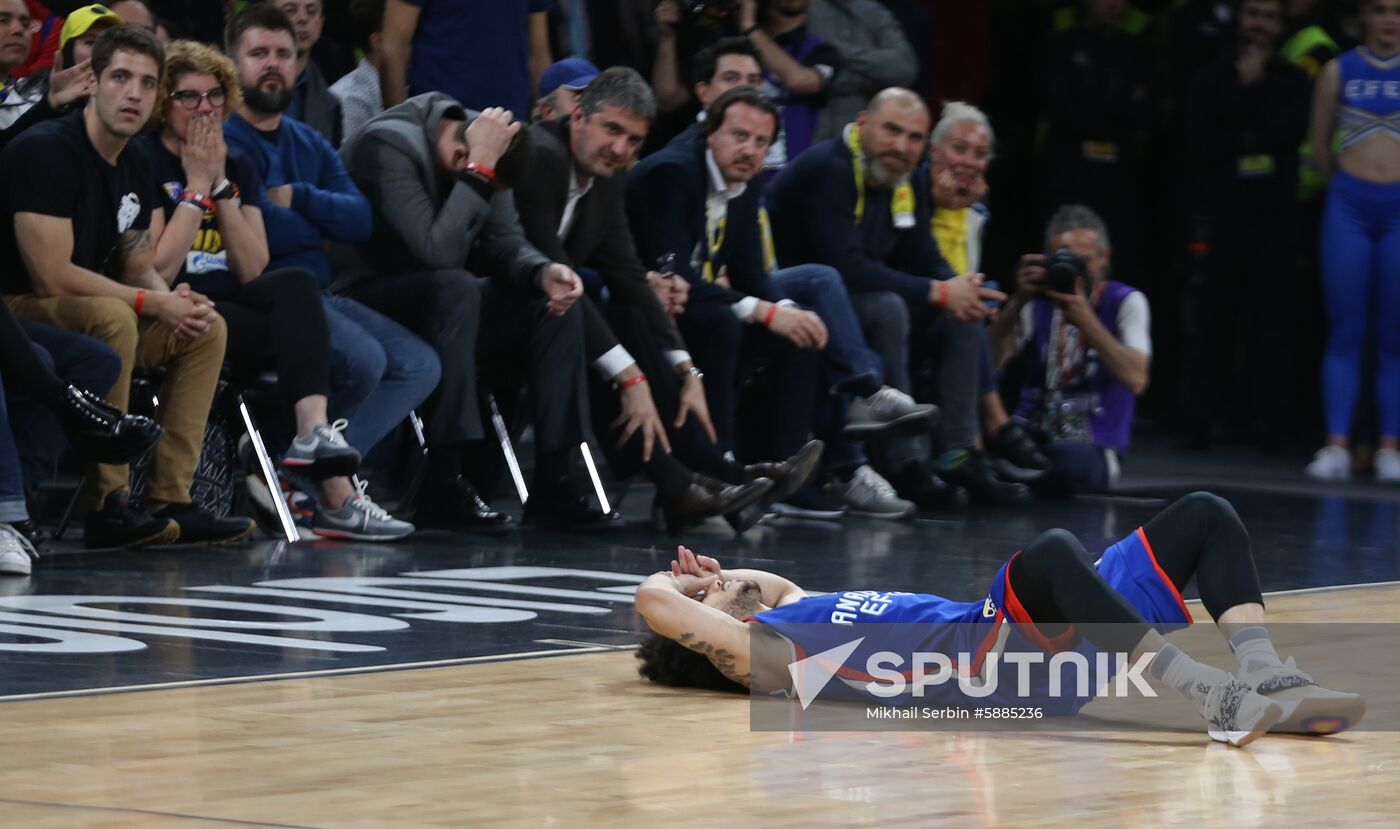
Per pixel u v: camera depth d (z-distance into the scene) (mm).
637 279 19906
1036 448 24188
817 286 21312
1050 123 30125
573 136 19391
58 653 12117
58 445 17297
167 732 9828
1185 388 31000
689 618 11000
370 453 20688
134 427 16281
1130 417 24703
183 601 14461
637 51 24766
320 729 9961
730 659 10969
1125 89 29719
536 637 13133
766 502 19734
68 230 16984
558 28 24328
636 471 19578
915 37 27250
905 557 17891
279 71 18766
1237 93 29156
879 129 21922
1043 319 24703
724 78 21438
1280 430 30562
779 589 11797
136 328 17078
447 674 11703
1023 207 32062
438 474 19234
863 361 21203
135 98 17031
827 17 25469
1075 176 29953
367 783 8688
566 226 19594
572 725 10172
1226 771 9141
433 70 21562
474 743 9641
